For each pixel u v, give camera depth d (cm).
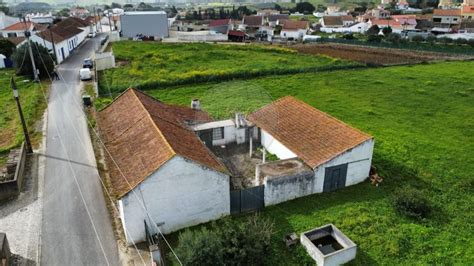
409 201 2225
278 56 6919
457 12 12362
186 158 1942
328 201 2350
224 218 2072
